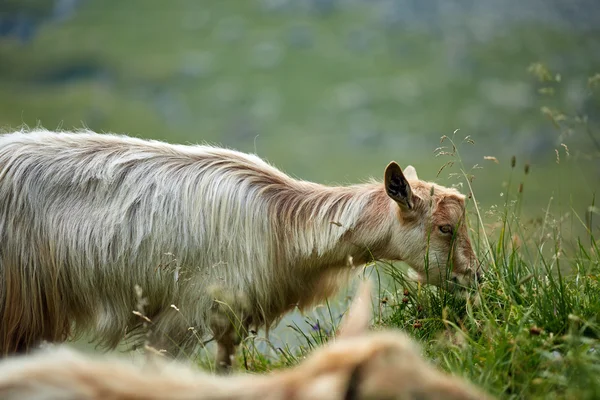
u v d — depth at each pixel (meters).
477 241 13.62
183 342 12.20
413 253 12.54
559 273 10.52
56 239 11.76
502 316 10.93
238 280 12.09
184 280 11.99
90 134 12.59
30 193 11.73
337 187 12.96
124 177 12.07
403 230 12.46
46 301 11.82
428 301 11.67
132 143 12.49
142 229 11.91
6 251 11.54
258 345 13.79
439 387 5.41
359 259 12.79
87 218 11.86
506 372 8.87
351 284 13.54
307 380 5.29
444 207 12.45
